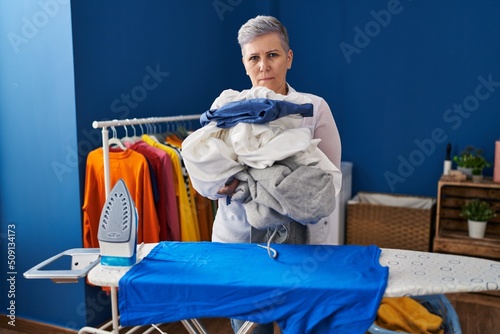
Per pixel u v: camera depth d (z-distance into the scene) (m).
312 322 1.16
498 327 2.58
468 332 2.53
